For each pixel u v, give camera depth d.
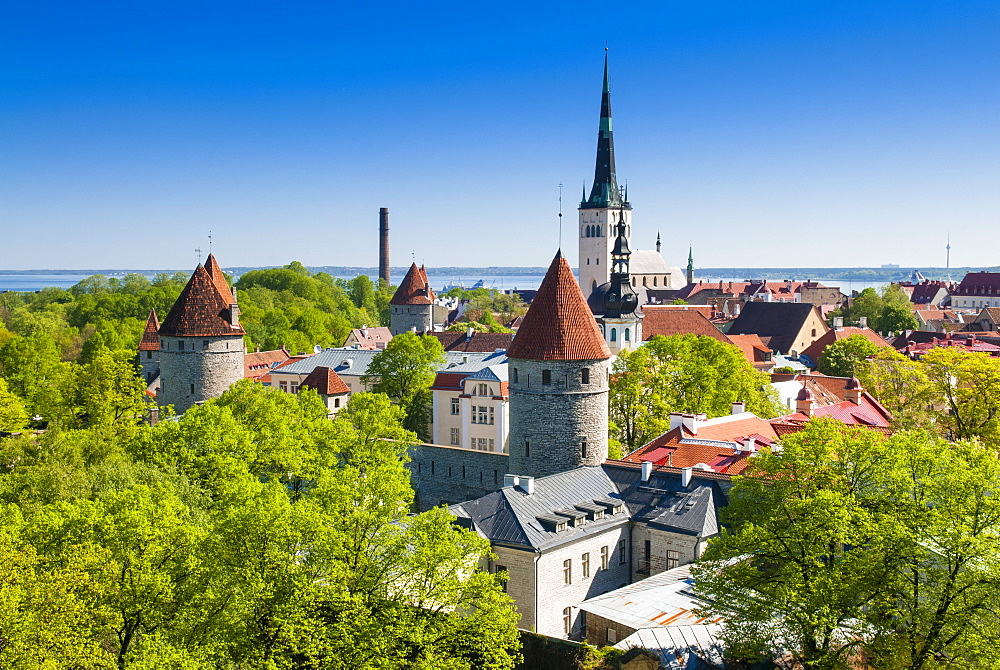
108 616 37.38
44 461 63.16
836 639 43.31
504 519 59.84
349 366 133.12
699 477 64.94
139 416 102.19
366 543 42.69
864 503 44.53
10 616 33.06
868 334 166.25
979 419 91.12
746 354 153.00
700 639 46.62
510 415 77.69
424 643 41.25
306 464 71.88
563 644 47.62
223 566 40.72
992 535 39.59
